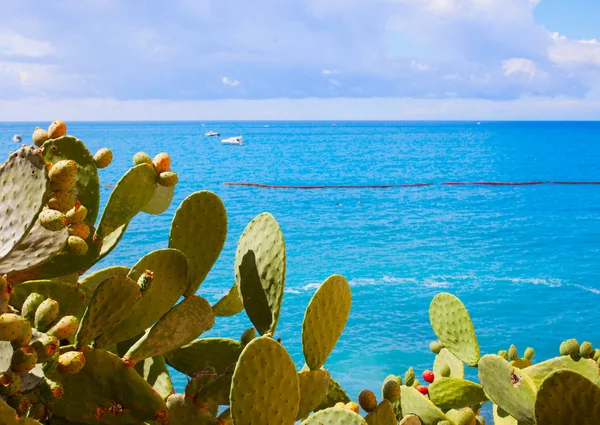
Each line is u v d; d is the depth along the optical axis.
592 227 33.28
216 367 1.35
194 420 1.19
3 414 0.79
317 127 176.12
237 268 1.38
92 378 1.06
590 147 84.38
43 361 0.86
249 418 1.02
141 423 1.09
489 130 153.00
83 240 1.18
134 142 89.75
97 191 1.27
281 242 1.31
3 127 144.25
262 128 166.62
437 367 2.18
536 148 81.94
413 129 154.38
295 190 44.31
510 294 21.19
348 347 15.54
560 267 24.91
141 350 1.14
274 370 1.04
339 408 1.15
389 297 20.38
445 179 50.47
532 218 35.81
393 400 1.30
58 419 1.06
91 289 1.43
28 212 0.88
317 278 22.62
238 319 16.62
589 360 1.86
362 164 59.75
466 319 2.00
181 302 1.24
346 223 33.59
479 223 34.19
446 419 1.65
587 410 1.10
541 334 17.50
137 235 28.03
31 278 1.21
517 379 1.62
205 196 1.31
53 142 1.26
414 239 30.09
